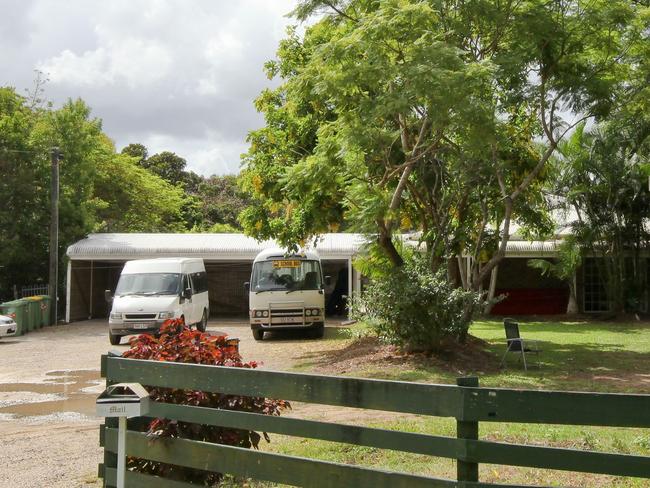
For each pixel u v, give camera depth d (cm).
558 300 3272
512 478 637
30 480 764
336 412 1088
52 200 3017
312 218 1816
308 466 464
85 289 3309
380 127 1616
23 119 3325
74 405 1281
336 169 1570
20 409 1247
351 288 3064
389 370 1445
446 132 1592
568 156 2727
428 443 402
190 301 2361
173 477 596
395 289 1531
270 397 483
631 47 1672
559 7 1566
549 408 364
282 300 2250
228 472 512
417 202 1973
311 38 1900
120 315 2191
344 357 1667
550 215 2848
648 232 2912
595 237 2838
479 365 1524
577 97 1631
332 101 1538
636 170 2691
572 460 361
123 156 4612
